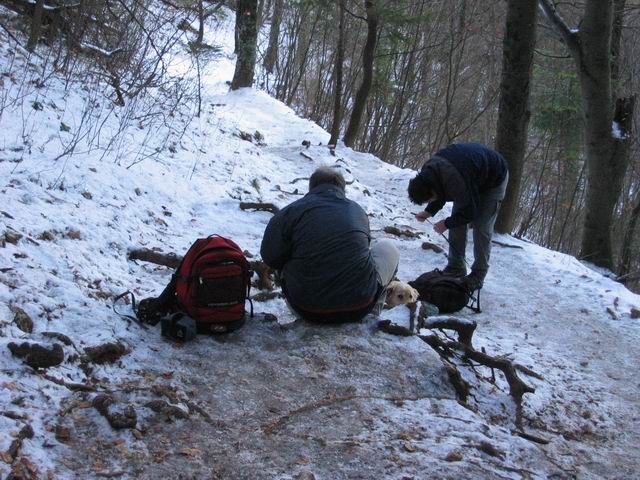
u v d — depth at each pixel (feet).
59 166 20.63
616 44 41.57
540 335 20.27
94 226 18.04
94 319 13.33
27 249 15.23
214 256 13.99
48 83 27.12
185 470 9.52
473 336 19.06
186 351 13.26
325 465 9.98
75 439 9.82
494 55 70.03
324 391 12.41
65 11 31.55
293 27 70.49
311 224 14.62
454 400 12.89
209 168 28.43
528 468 10.91
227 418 11.16
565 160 64.54
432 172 19.12
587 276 25.53
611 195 34.81
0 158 19.65
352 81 66.59
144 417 10.59
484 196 20.80
